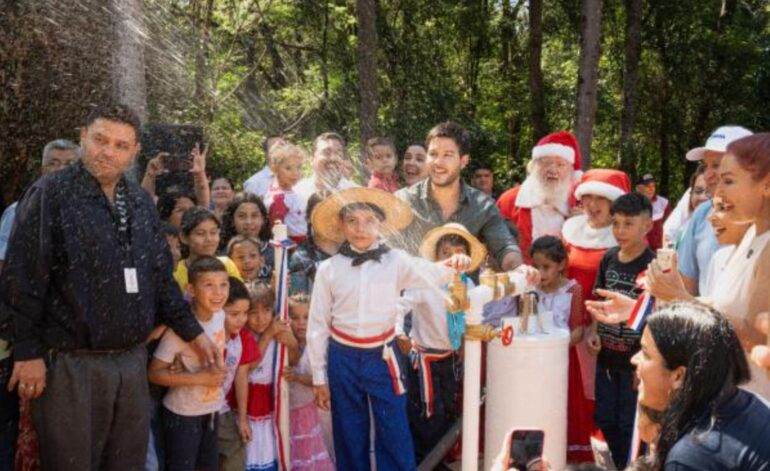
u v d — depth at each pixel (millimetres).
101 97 7875
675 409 2277
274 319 4285
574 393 4988
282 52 18141
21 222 3434
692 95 21562
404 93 17562
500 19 21375
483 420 4883
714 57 21250
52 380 3457
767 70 21391
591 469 2488
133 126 3541
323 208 4219
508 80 22062
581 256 5375
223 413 4191
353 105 16531
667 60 21547
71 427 3482
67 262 3424
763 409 2236
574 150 6184
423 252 4461
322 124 15953
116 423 3586
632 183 19641
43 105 8344
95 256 3445
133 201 3629
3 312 3479
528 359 4246
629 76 19938
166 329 3879
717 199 3486
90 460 3539
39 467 3625
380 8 17484
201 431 3959
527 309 4332
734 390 2256
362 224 4059
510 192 6500
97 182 3520
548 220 6102
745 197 3389
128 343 3547
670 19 21156
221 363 3852
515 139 22625
